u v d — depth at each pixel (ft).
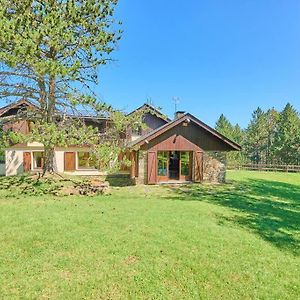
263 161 221.66
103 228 25.81
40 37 37.24
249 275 18.12
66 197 41.83
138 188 55.93
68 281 16.53
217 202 41.63
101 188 47.96
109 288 16.05
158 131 62.03
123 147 51.26
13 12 39.81
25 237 23.16
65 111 50.11
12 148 78.23
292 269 19.30
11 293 15.24
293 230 28.48
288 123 188.03
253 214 34.45
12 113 73.51
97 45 45.27
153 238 23.52
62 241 22.41
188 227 26.84
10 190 45.50
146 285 16.47
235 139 250.98
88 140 43.73
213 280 17.34
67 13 42.37
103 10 45.93
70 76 40.47
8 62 34.99
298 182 80.28
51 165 55.42
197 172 66.03
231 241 23.68
